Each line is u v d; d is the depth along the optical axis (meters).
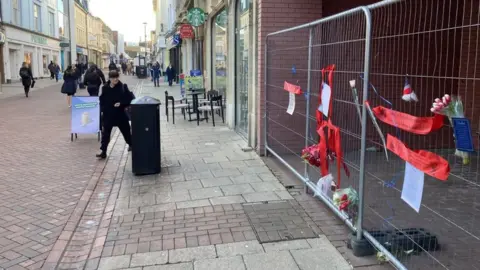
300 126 7.38
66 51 53.59
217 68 14.06
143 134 6.37
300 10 7.23
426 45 5.69
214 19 14.70
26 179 6.33
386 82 5.41
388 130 3.96
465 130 2.64
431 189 5.45
